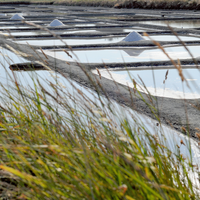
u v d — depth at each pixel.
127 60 7.32
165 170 1.19
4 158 1.26
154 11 28.17
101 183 0.93
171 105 3.67
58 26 16.17
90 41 11.05
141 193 0.99
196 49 8.62
